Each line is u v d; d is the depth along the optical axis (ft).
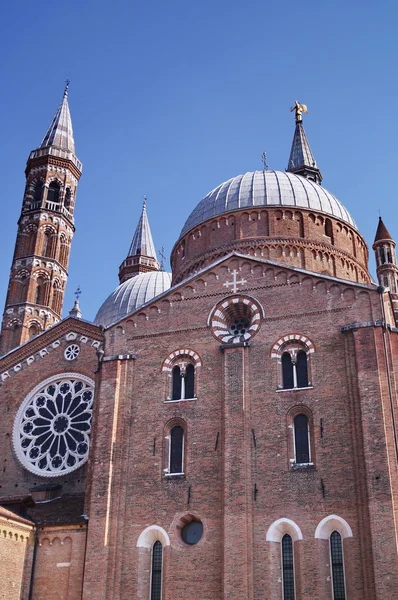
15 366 188.03
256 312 146.61
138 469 139.23
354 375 132.87
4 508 139.54
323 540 123.13
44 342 188.55
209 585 125.49
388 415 126.72
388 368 130.93
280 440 132.87
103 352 153.17
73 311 192.34
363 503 122.21
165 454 139.64
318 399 134.41
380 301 138.51
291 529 125.29
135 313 155.33
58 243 258.37
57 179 269.44
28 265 249.96
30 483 171.53
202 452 136.98
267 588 121.39
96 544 132.36
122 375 148.77
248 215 200.95
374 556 116.37
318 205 206.49
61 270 256.32
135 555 131.34
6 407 183.21
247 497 128.77
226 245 195.52
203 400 141.79
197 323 150.20
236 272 152.66
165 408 143.54
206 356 146.20
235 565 123.54
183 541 131.34
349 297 141.28
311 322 141.79
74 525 138.00
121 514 135.23
